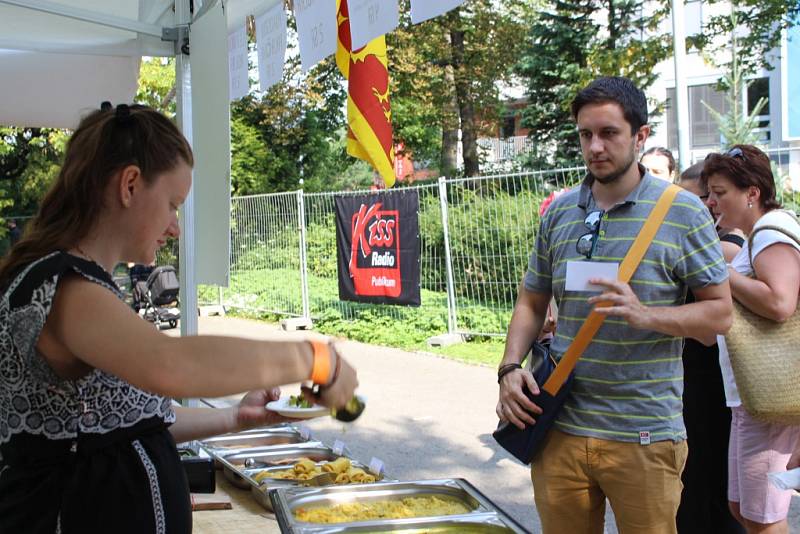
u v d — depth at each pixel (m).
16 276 1.25
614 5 16.20
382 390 7.46
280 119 20.56
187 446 2.92
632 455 2.12
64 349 1.24
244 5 3.40
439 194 9.66
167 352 1.13
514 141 22.25
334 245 11.42
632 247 2.14
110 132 1.32
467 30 17.73
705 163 2.89
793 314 2.58
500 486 4.86
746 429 2.71
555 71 16.62
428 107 18.86
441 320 10.02
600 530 2.32
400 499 2.47
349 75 3.37
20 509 1.30
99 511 1.31
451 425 6.23
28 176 14.37
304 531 2.08
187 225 3.71
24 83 4.87
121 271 12.23
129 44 4.28
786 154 12.05
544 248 2.42
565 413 2.23
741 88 14.45
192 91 3.56
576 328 2.24
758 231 2.63
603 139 2.15
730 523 2.91
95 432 1.32
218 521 2.43
